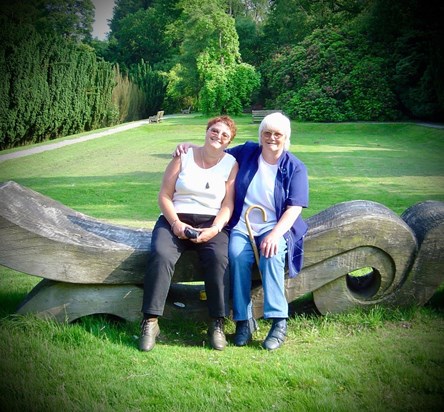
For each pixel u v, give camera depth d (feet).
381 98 110.73
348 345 12.15
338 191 36.96
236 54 146.30
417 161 55.83
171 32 202.49
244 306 12.64
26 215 12.82
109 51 216.33
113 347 11.91
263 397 9.91
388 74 111.86
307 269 13.48
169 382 10.48
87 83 104.12
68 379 10.44
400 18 112.47
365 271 17.93
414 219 14.65
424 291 13.88
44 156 64.03
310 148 69.72
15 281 16.96
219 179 13.23
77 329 12.41
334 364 11.10
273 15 179.93
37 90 81.10
